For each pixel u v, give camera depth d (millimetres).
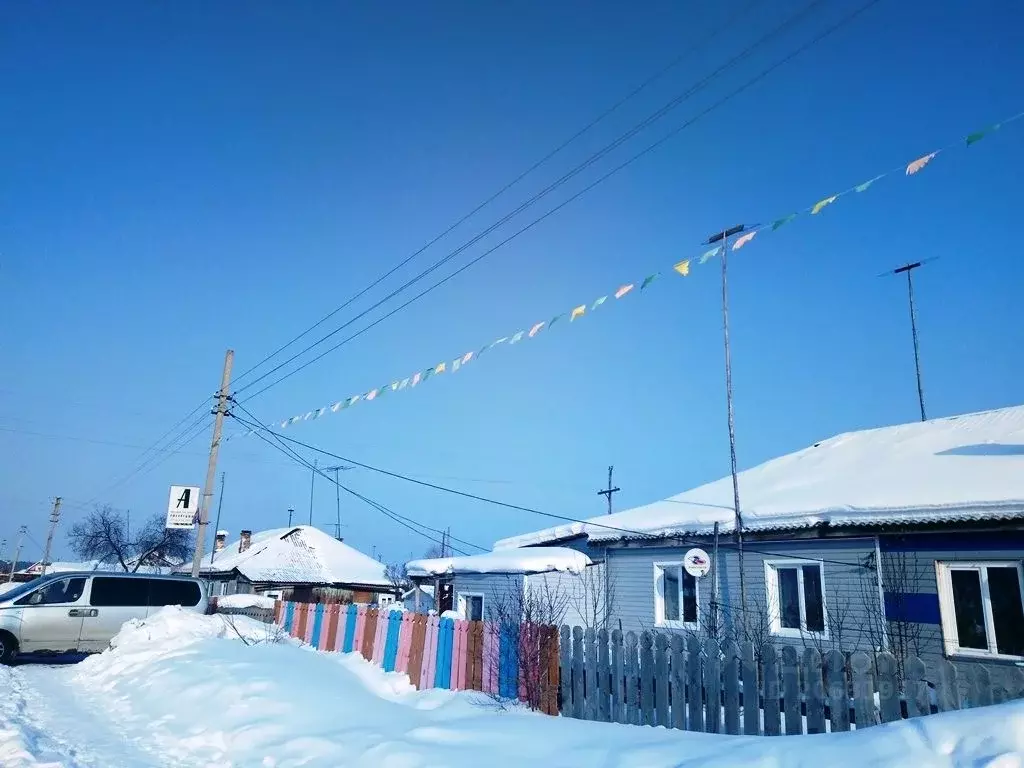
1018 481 11406
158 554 51500
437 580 21141
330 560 39031
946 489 11961
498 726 7684
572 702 8719
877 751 4637
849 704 6531
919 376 20609
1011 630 10711
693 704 7469
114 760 7238
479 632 10250
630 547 16391
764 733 6914
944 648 11219
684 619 15070
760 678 7383
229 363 23094
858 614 12312
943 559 11531
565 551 18141
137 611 17016
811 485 15062
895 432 16984
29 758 6684
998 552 10977
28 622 16047
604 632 8484
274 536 40000
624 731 7035
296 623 15711
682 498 17641
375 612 12844
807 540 13211
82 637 16406
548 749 6785
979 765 4078
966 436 15086
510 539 21578
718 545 14539
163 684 10773
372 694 10273
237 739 7996
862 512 12305
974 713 4574
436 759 6617
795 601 13367
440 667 10812
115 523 53062
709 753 5680
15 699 10195
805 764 4898
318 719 8430
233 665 10922
